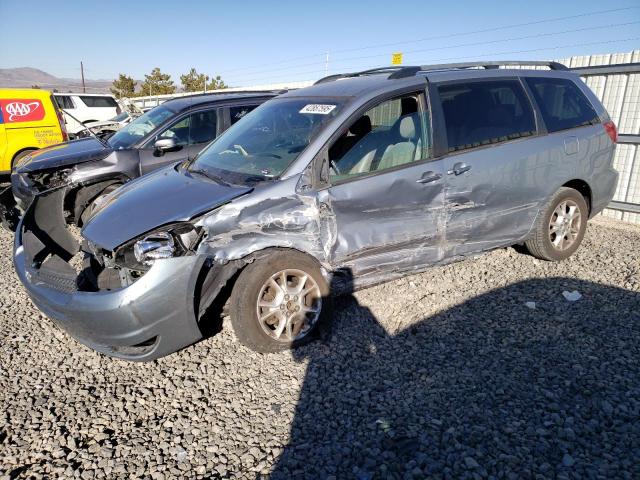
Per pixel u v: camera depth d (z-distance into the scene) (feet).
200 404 9.67
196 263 9.78
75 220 20.48
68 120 61.93
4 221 20.39
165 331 9.77
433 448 8.19
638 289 13.76
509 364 10.50
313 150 11.19
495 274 15.11
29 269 11.44
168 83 130.62
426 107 12.65
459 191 12.81
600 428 8.52
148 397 9.98
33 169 19.76
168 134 21.27
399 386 9.93
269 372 10.61
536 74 15.10
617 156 21.52
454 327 12.14
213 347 11.68
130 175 20.34
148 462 8.20
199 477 7.85
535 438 8.34
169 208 10.52
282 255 10.72
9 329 13.09
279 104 13.91
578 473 7.57
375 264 12.05
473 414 8.97
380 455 8.11
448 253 13.17
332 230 11.23
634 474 7.50
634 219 21.13
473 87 13.61
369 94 12.01
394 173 11.87
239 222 10.32
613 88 21.45
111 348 10.32
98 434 8.92
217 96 23.34
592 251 17.07
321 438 8.60
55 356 11.68
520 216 14.32
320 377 10.36
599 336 11.44
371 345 11.49
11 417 9.48
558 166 14.65
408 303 13.38
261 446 8.48
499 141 13.61
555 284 14.32
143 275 9.48
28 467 8.17
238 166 12.14
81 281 10.78
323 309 11.41
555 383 9.78
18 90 32.01
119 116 47.91
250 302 10.50
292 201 10.77
